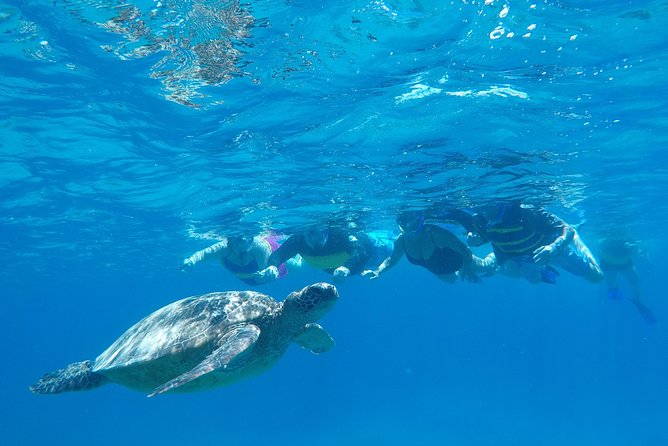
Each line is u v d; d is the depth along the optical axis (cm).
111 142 1193
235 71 881
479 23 756
